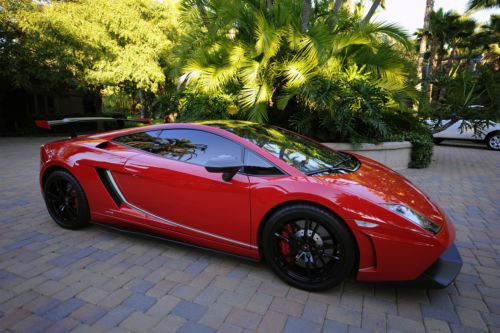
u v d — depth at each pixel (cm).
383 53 637
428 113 757
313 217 207
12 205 401
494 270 255
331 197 202
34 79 1463
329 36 554
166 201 261
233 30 675
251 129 281
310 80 562
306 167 239
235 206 231
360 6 1302
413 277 194
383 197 208
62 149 313
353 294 219
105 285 227
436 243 190
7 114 1633
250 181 227
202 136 262
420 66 1555
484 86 725
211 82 597
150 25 1388
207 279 236
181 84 714
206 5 693
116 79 1306
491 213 396
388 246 194
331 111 566
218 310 201
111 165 282
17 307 201
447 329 186
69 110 2077
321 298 214
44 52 1238
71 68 1307
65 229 324
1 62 1298
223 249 247
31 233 314
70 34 1232
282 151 252
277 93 655
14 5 1251
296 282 222
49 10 1243
